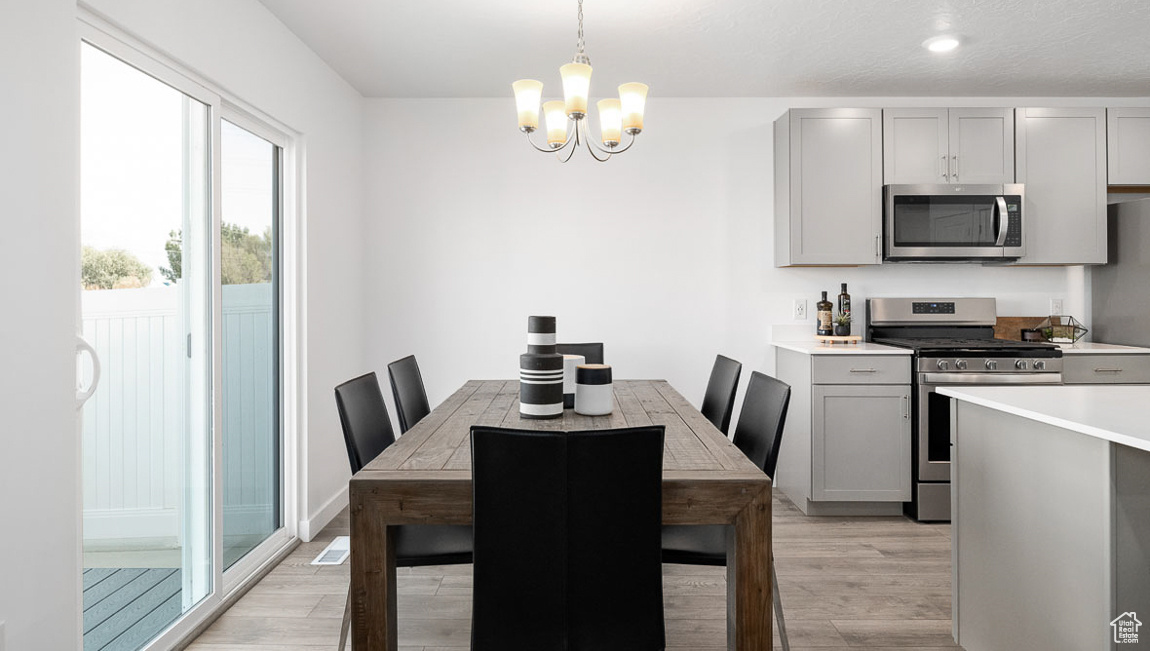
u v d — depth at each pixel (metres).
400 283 4.23
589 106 4.20
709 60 3.55
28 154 1.59
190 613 2.35
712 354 4.23
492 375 4.24
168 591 2.27
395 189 4.22
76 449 1.75
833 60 3.55
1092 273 4.20
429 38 3.25
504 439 1.51
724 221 4.23
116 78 2.03
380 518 1.68
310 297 3.36
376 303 4.23
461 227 4.23
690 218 4.23
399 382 2.74
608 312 4.24
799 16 3.01
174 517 2.32
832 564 3.03
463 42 3.30
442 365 4.25
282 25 3.06
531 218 4.23
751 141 4.22
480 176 4.22
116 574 2.04
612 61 3.57
